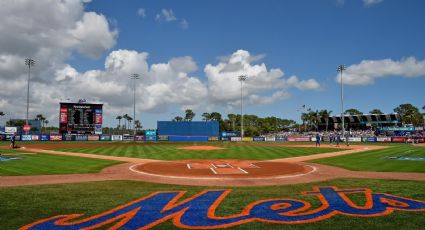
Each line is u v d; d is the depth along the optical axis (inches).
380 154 1541.6
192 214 451.8
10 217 432.1
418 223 407.8
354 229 385.1
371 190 621.6
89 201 524.1
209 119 6269.7
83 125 3004.4
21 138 3058.6
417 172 893.8
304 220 422.9
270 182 734.5
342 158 1348.4
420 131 4175.7
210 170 954.1
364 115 4837.6
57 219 424.2
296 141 3607.3
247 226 399.2
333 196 567.5
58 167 989.8
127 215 445.4
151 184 699.4
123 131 6038.4
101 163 1131.3
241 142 3297.2
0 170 901.2
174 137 3629.4
